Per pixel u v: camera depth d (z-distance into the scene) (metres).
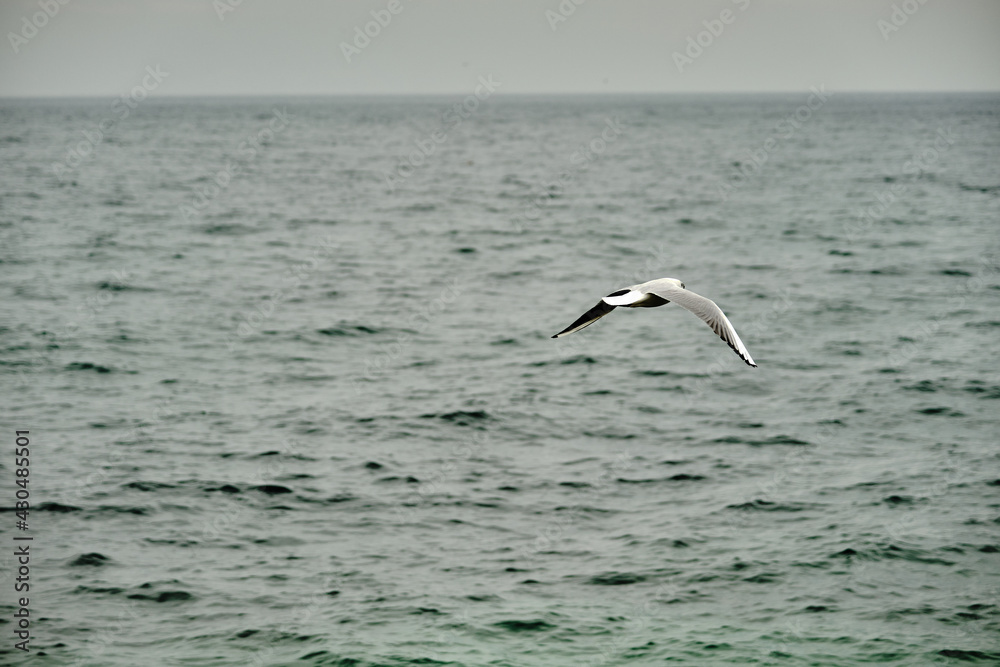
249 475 24.28
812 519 21.53
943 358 35.09
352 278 51.06
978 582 18.59
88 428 27.58
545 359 35.75
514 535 21.11
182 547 20.39
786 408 29.78
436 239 64.69
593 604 18.06
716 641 16.70
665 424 28.45
